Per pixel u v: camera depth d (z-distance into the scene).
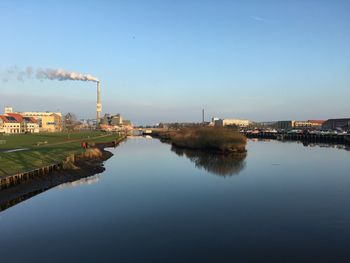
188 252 20.98
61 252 21.11
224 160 69.06
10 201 33.78
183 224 26.11
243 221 26.70
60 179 45.38
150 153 87.62
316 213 28.81
